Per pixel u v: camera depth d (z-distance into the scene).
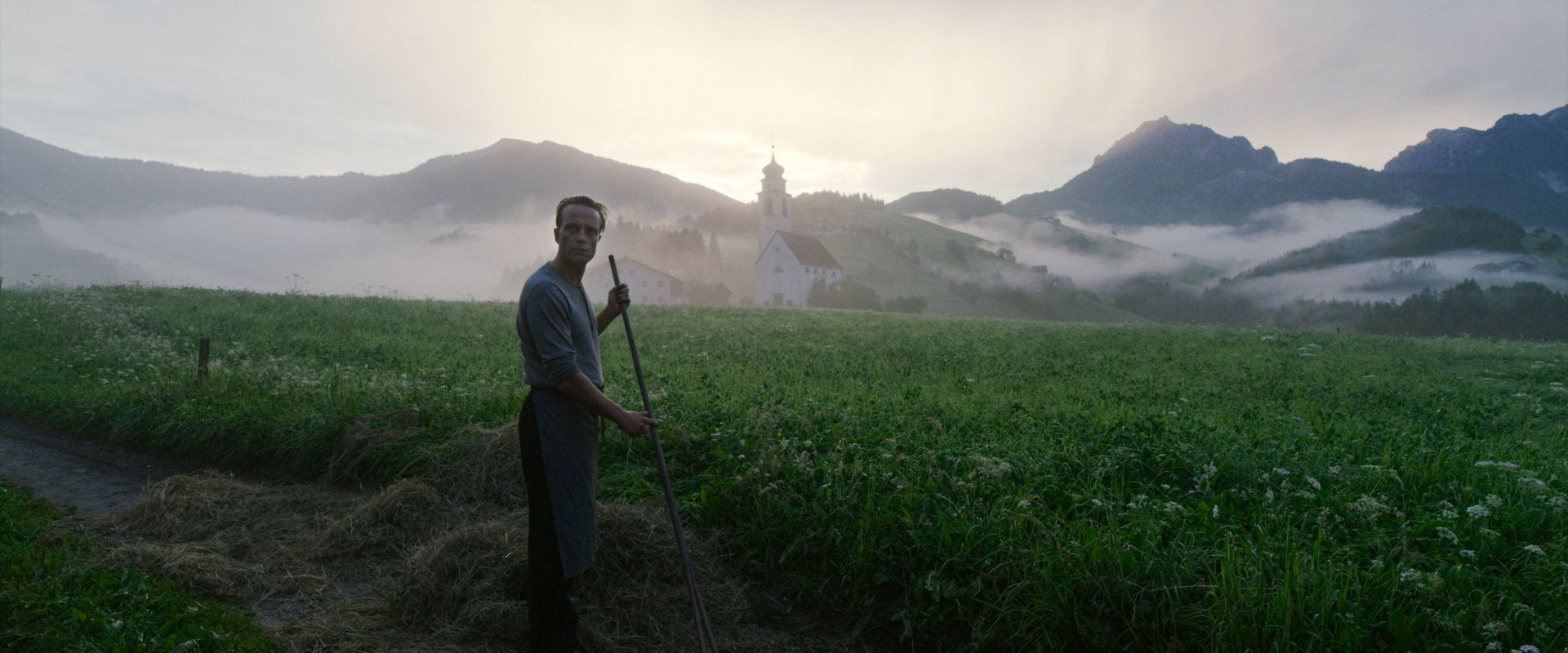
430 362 12.40
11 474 6.32
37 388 9.16
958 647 3.76
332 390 7.70
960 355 15.32
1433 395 10.66
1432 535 4.30
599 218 3.54
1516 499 4.93
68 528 4.96
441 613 3.85
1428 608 3.37
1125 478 5.32
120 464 6.84
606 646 3.68
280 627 3.69
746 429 6.15
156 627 3.49
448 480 5.57
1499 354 16.50
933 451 5.57
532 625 3.48
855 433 6.19
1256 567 3.63
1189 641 3.42
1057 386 10.83
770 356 14.62
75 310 16.28
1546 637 3.22
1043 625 3.62
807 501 4.77
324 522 5.13
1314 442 6.35
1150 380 11.82
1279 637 3.27
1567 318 150.12
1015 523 4.16
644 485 5.38
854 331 21.67
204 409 7.41
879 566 4.16
